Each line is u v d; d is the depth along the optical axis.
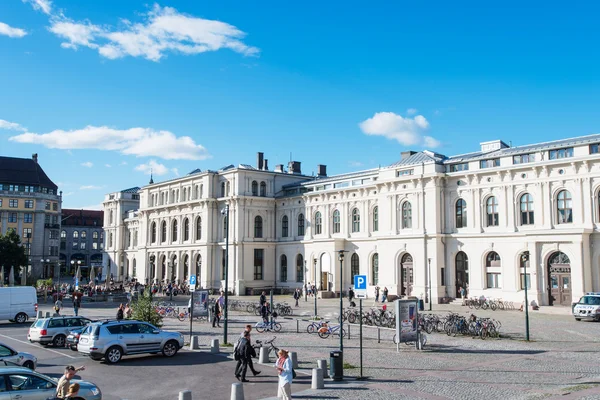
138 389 21.75
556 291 52.19
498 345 31.83
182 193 92.69
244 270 81.69
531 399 19.00
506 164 57.34
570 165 52.19
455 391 20.59
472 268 59.00
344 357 28.33
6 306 45.66
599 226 50.06
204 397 20.48
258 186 84.75
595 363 25.98
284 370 18.58
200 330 39.97
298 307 57.59
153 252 98.44
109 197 125.31
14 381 16.83
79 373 24.81
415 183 63.25
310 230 79.06
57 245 142.00
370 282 70.12
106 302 69.00
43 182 139.00
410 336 30.47
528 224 55.25
